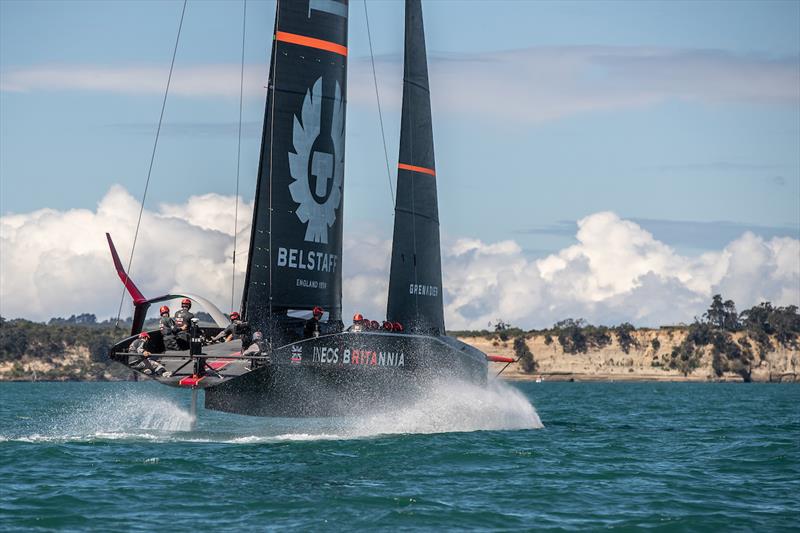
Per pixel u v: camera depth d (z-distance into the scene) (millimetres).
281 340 76500
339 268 79812
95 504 52156
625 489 59031
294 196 77188
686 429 103312
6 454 67875
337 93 79438
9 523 47938
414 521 49438
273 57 76625
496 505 53531
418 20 92000
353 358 77438
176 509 51375
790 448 80375
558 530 48094
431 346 84250
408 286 90562
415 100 91688
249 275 75625
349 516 50312
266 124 76562
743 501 55906
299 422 95250
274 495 54906
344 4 79750
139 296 73562
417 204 91562
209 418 105812
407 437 79812
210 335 75438
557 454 73625
